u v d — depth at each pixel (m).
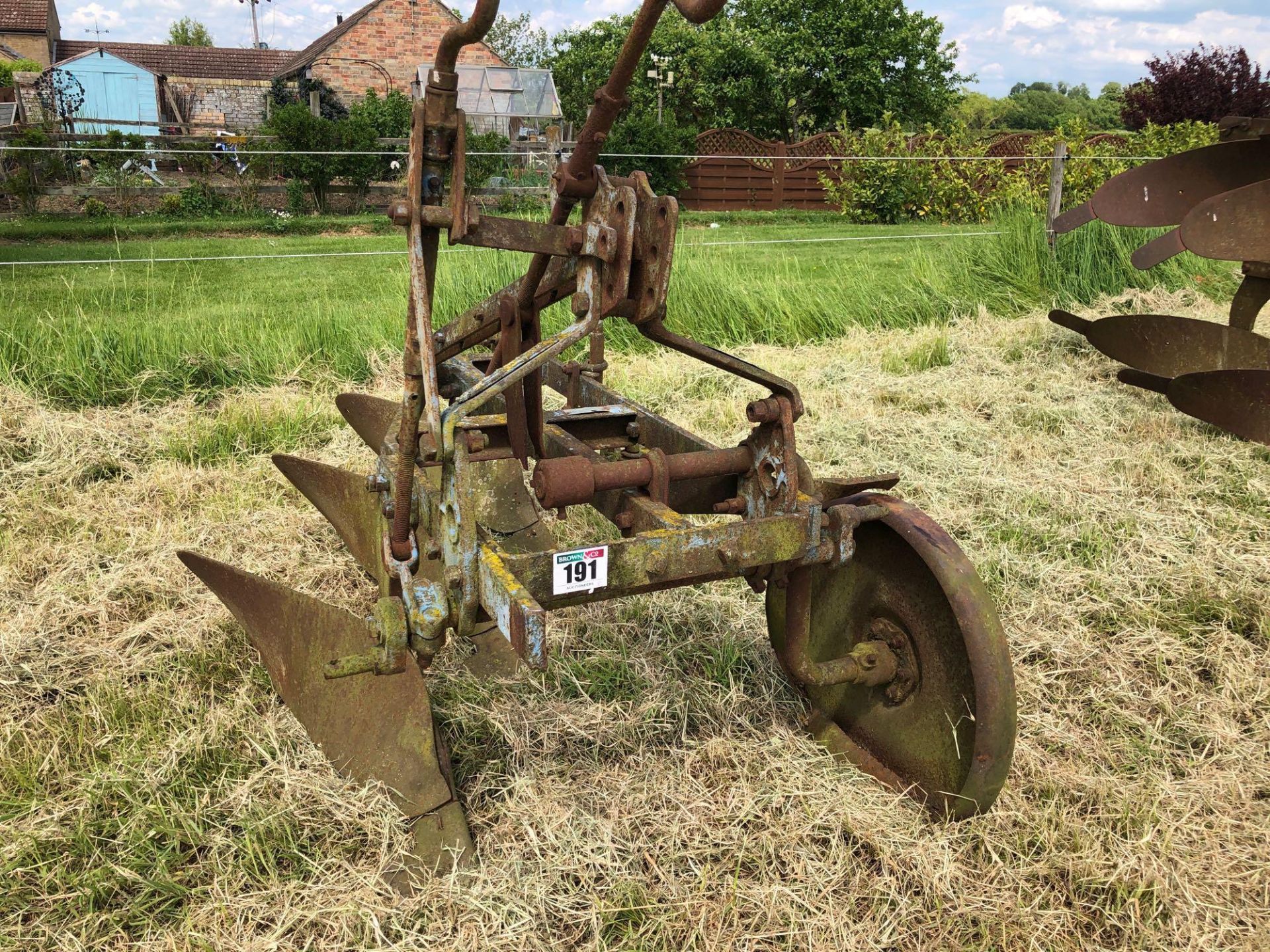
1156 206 5.72
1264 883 2.38
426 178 2.15
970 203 17.80
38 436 4.70
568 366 3.61
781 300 7.55
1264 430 4.65
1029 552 4.05
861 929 2.21
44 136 16.77
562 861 2.34
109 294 8.53
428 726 2.57
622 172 19.48
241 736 2.74
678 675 3.14
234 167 17.94
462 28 1.91
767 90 32.28
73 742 2.70
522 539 4.15
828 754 2.82
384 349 6.29
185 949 2.08
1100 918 2.29
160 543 3.86
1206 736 2.93
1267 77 22.62
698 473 2.61
